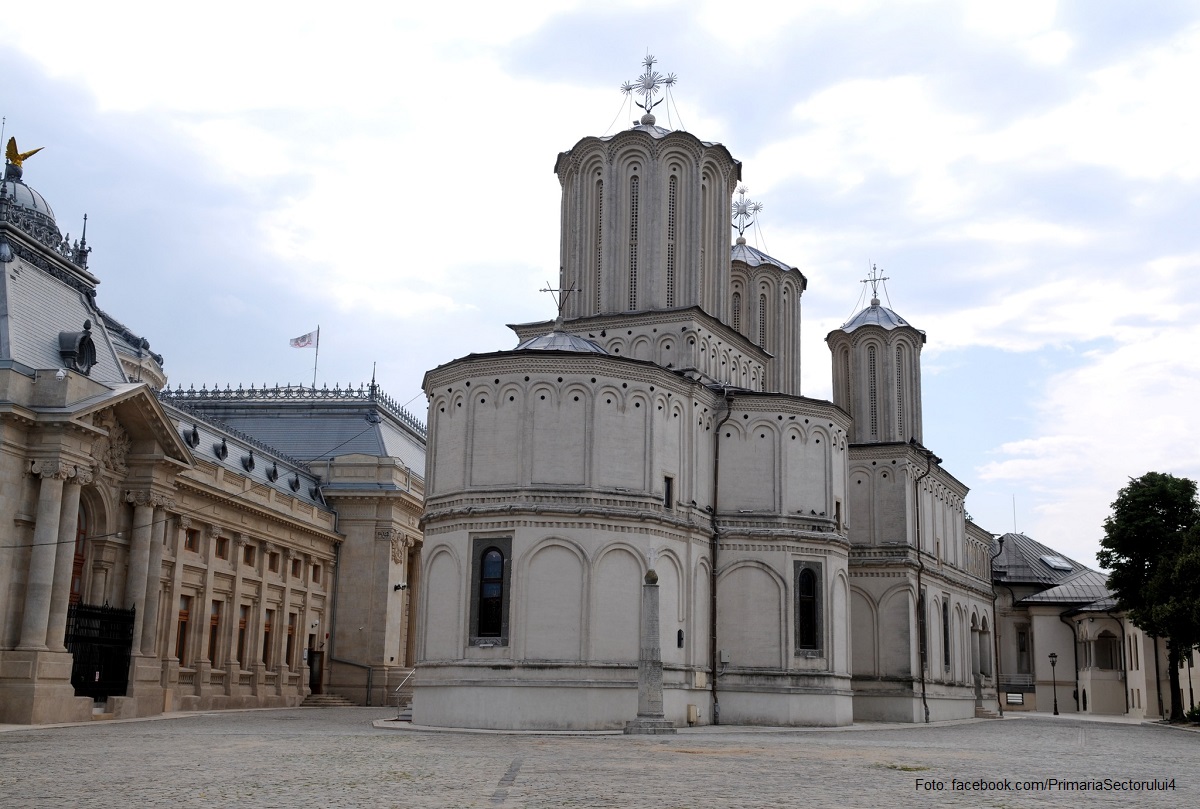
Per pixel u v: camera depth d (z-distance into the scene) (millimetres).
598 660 46312
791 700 53281
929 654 71125
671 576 50469
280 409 94875
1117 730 60031
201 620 68688
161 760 27625
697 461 53688
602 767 26781
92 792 20703
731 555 54594
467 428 48906
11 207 56438
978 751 36531
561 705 45344
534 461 47719
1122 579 76688
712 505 54969
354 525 87625
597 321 58531
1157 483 76312
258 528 75750
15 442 48531
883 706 67500
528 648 45781
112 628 55094
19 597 48531
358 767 26125
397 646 88562
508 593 46406
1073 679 106438
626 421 49281
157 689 57562
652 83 62781
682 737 40875
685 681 50562
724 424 56031
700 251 59719
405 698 83688
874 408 76312
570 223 61656
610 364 49188
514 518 46875
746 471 55625
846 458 59406
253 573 75562
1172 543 72250
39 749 31266
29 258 54594
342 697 84375
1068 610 106938
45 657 48000
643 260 58531
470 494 48156
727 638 53938
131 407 56062
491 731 44062
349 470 88500
